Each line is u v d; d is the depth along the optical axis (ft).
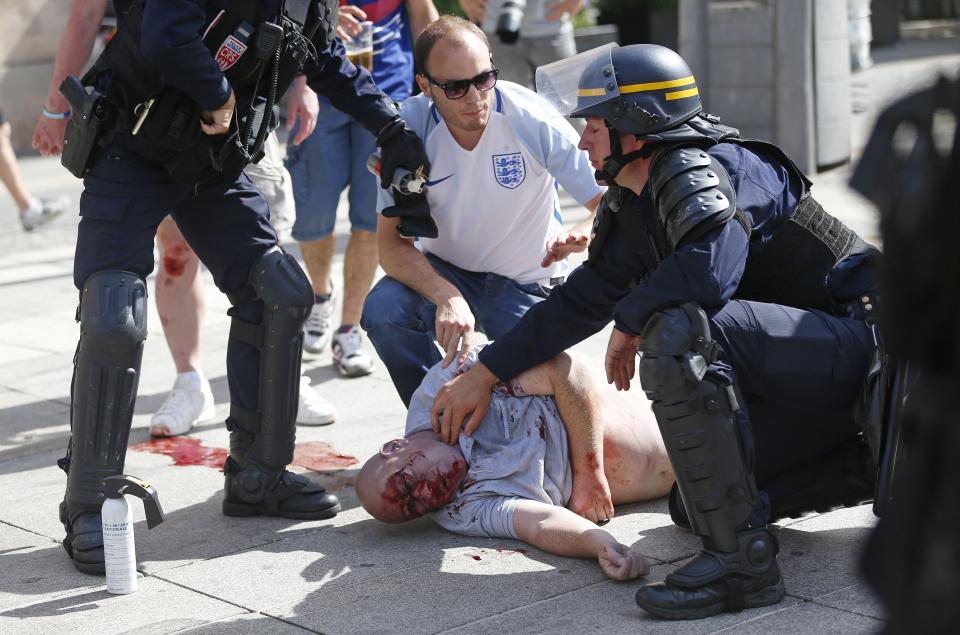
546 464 10.52
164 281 13.84
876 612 8.46
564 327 10.11
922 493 4.16
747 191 8.91
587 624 8.52
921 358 4.11
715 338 8.70
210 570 9.93
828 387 8.94
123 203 9.91
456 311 11.09
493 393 10.57
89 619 9.04
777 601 8.68
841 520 10.41
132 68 9.63
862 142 4.13
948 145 3.91
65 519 10.21
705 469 8.39
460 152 11.63
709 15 26.45
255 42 9.74
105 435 9.84
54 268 23.68
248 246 10.71
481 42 11.19
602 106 8.97
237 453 11.16
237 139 9.91
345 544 10.41
